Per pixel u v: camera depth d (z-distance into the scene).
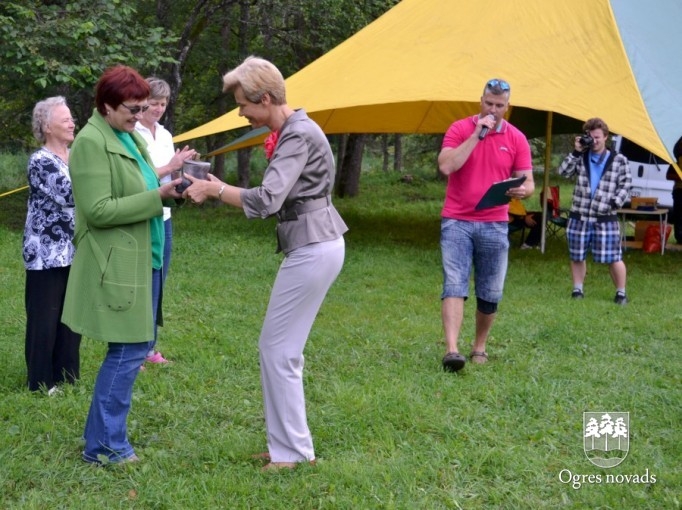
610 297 8.46
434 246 11.88
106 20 12.14
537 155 27.48
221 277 8.83
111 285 3.74
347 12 15.77
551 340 6.43
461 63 10.45
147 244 3.83
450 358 5.43
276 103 3.71
